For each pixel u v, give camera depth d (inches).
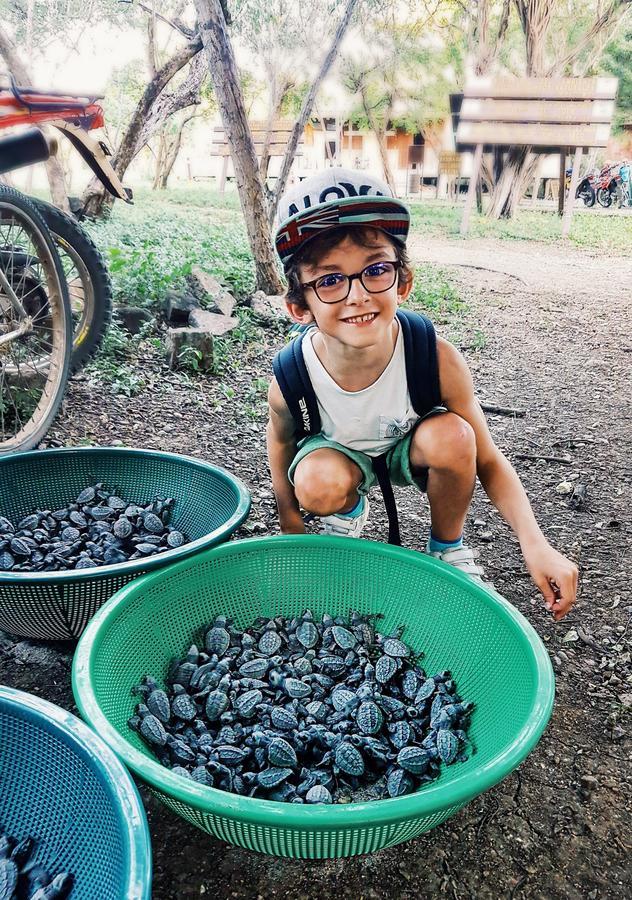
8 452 119.0
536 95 514.6
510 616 68.7
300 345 80.1
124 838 44.9
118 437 137.3
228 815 48.6
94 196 330.0
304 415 83.8
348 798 61.1
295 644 78.3
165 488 104.2
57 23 470.9
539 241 478.0
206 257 270.5
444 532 86.7
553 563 71.6
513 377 192.9
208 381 170.7
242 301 226.5
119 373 161.6
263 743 63.3
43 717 54.7
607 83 514.0
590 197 796.0
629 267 378.3
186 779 50.7
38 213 124.4
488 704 67.6
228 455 136.0
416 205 738.8
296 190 67.9
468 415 81.9
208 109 778.2
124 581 75.0
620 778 70.0
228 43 207.3
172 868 60.1
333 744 64.9
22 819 56.9
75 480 105.4
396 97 818.2
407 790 61.5
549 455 143.9
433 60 763.4
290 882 59.6
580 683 82.6
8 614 75.2
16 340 132.5
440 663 75.7
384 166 775.7
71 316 133.7
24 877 53.2
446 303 268.1
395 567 80.4
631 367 203.2
